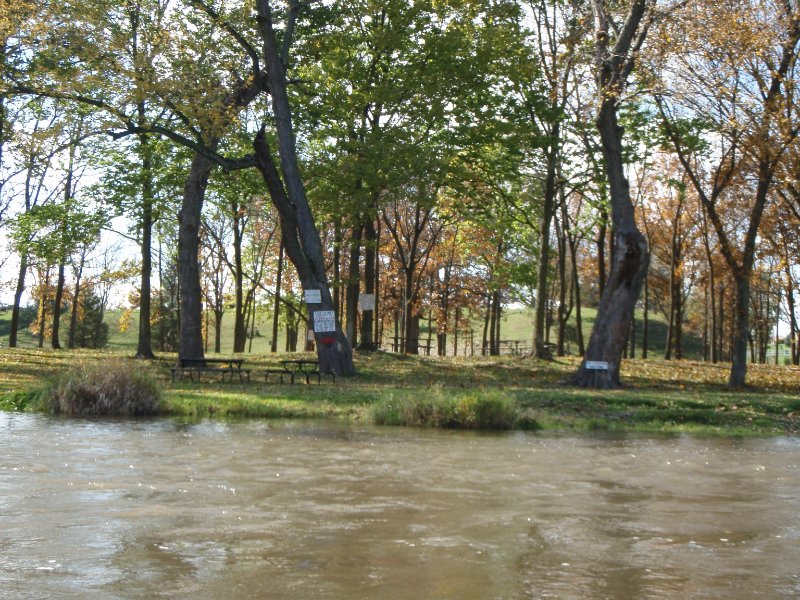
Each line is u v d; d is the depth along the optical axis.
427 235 49.50
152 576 5.29
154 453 10.78
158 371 25.27
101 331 71.50
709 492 8.78
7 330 87.75
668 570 5.60
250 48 22.97
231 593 4.96
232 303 58.62
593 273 57.59
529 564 5.70
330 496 8.07
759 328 56.91
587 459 11.28
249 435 13.03
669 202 43.38
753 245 24.69
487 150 30.92
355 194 25.69
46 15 19.75
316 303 23.41
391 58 27.86
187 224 26.19
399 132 25.59
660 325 73.31
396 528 6.73
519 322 84.00
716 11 20.50
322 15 26.11
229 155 27.86
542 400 18.70
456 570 5.52
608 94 21.77
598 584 5.24
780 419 17.67
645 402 18.94
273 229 46.75
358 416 16.11
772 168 23.08
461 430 14.78
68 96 20.36
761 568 5.66
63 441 11.79
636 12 22.03
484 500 8.02
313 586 5.12
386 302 52.81
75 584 5.11
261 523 6.83
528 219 34.12
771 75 22.02
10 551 5.84
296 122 28.09
